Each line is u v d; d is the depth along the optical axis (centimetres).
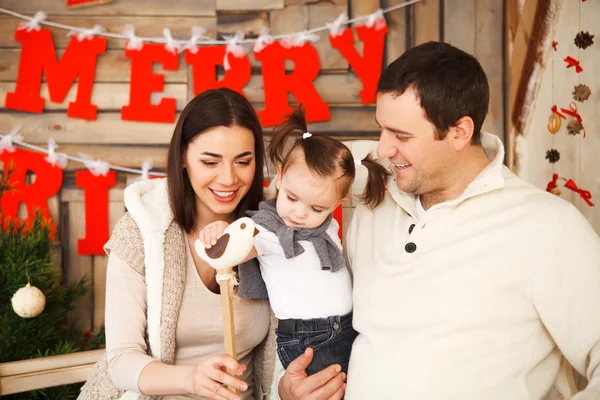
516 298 119
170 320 138
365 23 237
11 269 201
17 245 205
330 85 239
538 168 230
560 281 115
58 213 234
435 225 127
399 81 120
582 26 217
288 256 132
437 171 125
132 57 232
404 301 125
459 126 121
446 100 118
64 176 234
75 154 233
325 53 238
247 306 146
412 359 121
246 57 235
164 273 139
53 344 218
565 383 129
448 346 119
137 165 236
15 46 230
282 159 141
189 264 145
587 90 213
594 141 213
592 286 114
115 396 140
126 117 232
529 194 125
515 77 234
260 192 155
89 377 148
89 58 231
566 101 220
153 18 233
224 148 137
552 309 116
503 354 118
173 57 233
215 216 150
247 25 236
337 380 131
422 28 239
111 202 236
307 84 235
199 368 121
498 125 239
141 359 131
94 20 232
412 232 129
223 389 118
